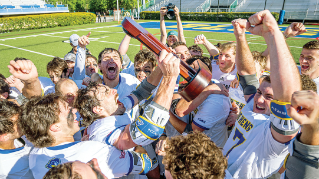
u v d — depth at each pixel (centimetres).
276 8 3259
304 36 1476
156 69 171
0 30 2047
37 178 122
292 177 102
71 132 139
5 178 134
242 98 273
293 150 100
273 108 104
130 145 123
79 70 272
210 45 378
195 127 191
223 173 95
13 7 3225
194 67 116
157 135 112
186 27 2244
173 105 204
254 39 1350
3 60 968
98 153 128
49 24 2502
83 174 94
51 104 126
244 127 157
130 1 5391
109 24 2853
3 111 129
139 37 111
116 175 134
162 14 425
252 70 152
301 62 291
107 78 258
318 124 83
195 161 90
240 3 3616
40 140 125
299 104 80
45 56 1052
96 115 151
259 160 142
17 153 139
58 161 122
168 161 100
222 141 200
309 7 3031
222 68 307
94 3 5472
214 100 183
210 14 2911
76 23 2817
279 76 92
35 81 201
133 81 270
